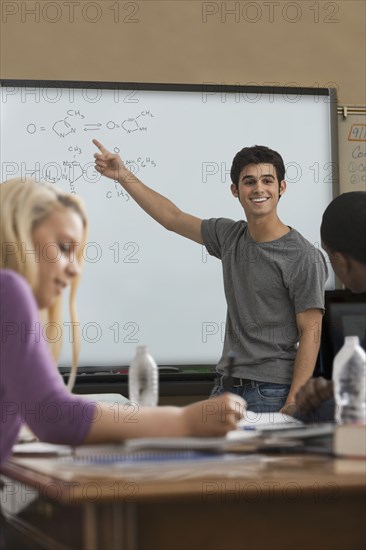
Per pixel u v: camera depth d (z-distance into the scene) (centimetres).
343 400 157
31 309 139
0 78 429
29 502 126
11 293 138
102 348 427
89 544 101
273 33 457
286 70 458
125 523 102
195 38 449
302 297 350
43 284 151
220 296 439
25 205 150
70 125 431
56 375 141
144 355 219
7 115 427
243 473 115
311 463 126
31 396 136
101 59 440
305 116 453
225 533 107
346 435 132
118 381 420
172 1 448
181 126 441
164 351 433
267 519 109
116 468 117
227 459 126
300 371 340
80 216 157
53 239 151
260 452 137
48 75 435
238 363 354
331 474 114
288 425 167
